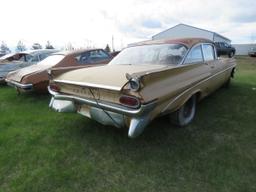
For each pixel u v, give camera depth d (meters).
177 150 2.77
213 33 31.03
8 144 3.04
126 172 2.39
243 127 3.38
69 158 2.68
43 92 5.64
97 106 2.63
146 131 3.26
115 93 2.40
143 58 3.47
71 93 3.01
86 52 6.29
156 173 2.36
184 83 2.90
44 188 2.17
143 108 2.21
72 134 3.31
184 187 2.14
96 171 2.42
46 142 3.09
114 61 3.74
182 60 3.22
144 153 2.72
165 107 2.61
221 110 4.09
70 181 2.26
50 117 4.09
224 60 4.87
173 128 3.35
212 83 4.05
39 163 2.58
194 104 3.56
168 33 34.53
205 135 3.14
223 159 2.56
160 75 2.49
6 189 2.17
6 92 6.53
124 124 2.55
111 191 2.12
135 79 2.18
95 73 2.88
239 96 4.97
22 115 4.27
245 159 2.55
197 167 2.42
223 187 2.12
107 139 3.11
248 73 9.24
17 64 7.81
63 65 5.70
